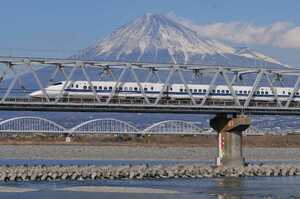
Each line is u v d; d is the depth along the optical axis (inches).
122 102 6825.8
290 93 7731.3
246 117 6904.5
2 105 6156.5
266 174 6574.8
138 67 6673.2
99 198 4534.9
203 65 6884.8
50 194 4717.0
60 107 6318.9
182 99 7273.6
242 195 4761.3
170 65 6781.5
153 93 7101.4
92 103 6392.7
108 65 6540.4
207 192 4921.3
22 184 5369.1
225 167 6673.2
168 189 5098.4
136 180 5841.5
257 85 7062.0
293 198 4628.4
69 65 6412.4
